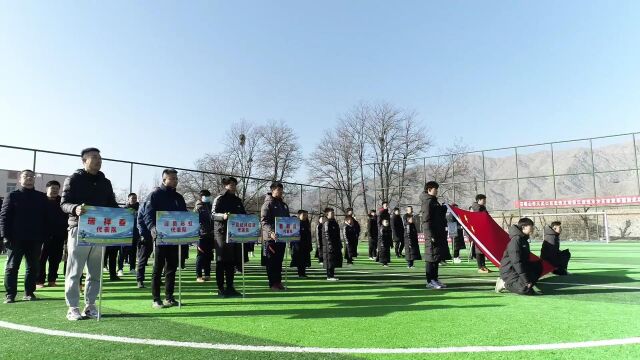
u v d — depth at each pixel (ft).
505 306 18.21
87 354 11.37
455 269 37.78
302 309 18.03
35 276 21.85
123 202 58.59
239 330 14.15
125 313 17.54
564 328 13.96
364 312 17.12
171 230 18.35
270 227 25.22
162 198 19.13
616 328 13.88
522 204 95.91
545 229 30.27
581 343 12.06
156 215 18.01
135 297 22.38
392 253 66.69
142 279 26.86
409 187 105.91
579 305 18.30
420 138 140.36
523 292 21.17
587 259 44.04
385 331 13.78
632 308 17.49
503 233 29.07
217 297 21.97
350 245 45.96
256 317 16.42
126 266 45.70
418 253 40.70
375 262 48.47
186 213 18.97
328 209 30.73
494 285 25.85
